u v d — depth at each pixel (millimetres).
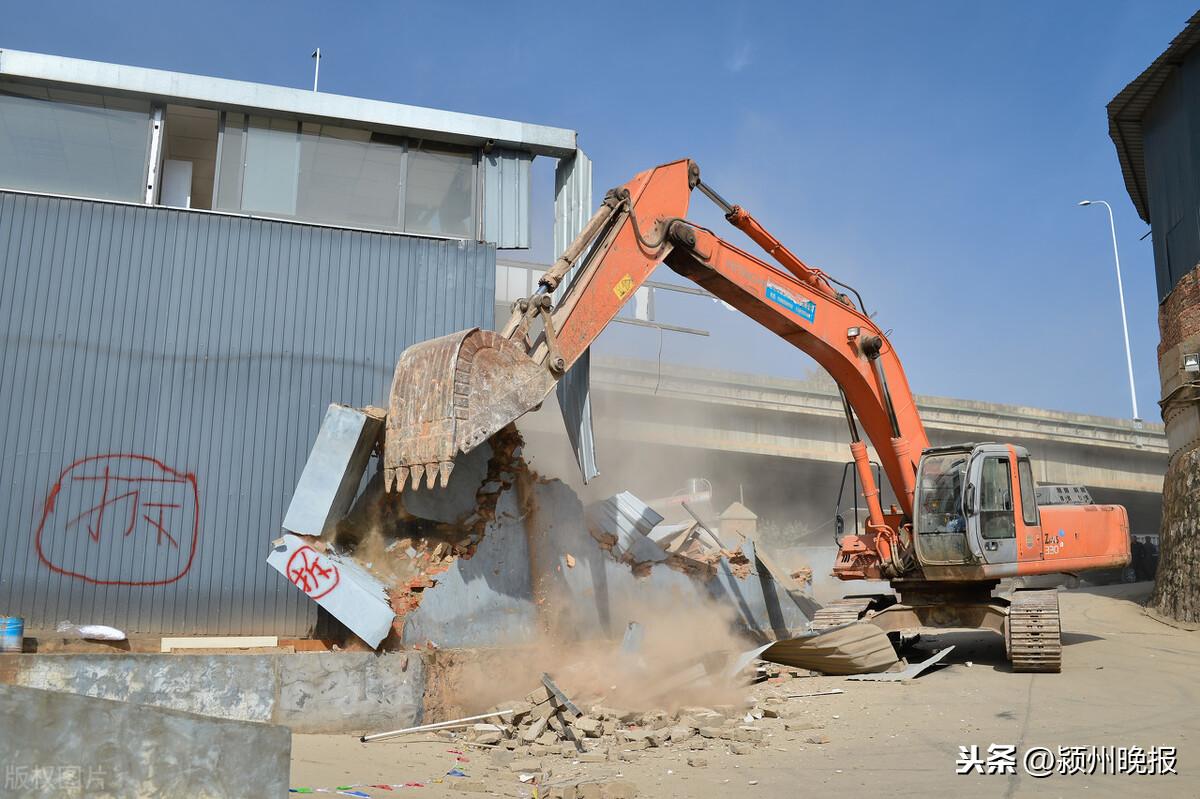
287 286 11852
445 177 13031
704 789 6742
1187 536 19578
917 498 13812
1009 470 13617
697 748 8289
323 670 8859
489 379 9359
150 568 10711
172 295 11430
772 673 12812
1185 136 19875
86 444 10820
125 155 11773
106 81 11523
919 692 11211
